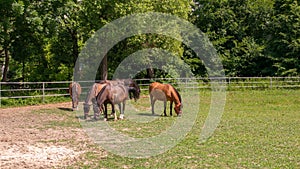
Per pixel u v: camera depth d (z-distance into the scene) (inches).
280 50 1454.2
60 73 1197.7
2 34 876.0
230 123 627.8
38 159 375.2
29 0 906.1
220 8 1577.3
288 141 475.2
